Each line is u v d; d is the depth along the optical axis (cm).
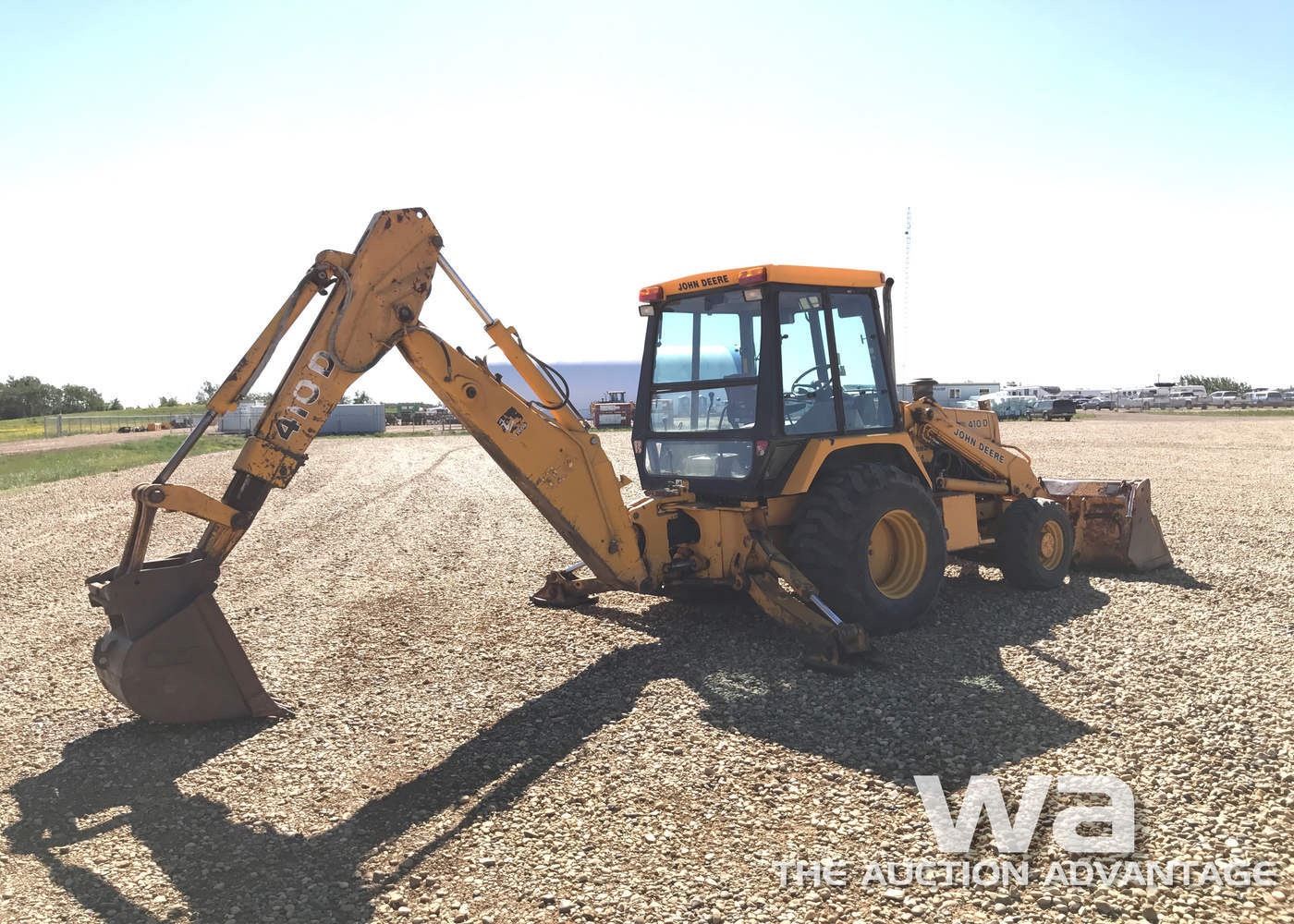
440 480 1806
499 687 507
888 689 483
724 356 603
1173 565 792
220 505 433
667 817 349
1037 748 402
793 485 569
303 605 711
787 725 437
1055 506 717
